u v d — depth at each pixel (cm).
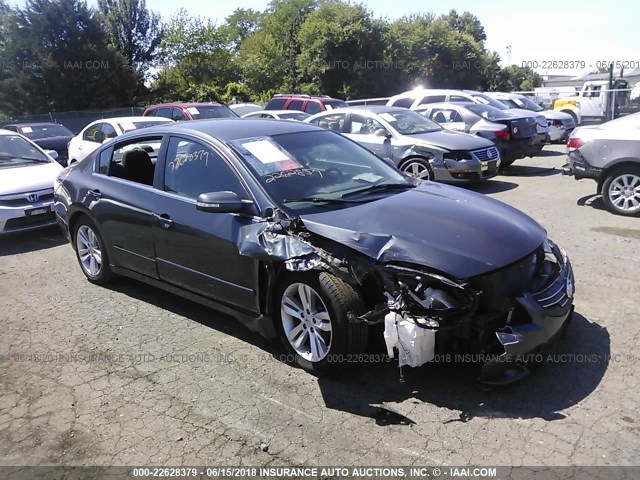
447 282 314
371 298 353
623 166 762
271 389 357
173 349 416
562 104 2134
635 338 400
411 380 358
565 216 777
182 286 447
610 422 308
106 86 3775
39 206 759
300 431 313
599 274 535
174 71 4688
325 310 352
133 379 375
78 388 367
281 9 5184
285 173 411
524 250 344
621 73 2530
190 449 301
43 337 445
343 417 324
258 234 368
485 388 336
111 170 527
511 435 301
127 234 487
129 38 4419
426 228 352
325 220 364
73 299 527
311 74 4003
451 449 292
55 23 3638
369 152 496
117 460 295
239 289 396
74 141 1245
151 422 327
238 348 415
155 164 471
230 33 6650
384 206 386
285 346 384
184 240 427
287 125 491
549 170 1218
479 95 1617
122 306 504
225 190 411
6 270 637
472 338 327
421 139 968
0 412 344
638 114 775
